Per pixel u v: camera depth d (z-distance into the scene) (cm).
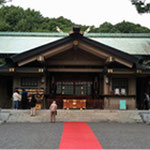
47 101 1493
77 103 1529
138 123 1162
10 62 1731
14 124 1082
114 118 1229
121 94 1559
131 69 1480
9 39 2064
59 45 1422
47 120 1182
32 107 1240
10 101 1725
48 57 1500
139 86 1888
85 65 1570
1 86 1702
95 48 1433
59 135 793
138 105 1853
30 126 1012
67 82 1712
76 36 1395
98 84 1659
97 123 1131
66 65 1568
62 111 1320
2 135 789
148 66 1711
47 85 1661
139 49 1822
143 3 1532
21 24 4600
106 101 1526
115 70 1477
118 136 783
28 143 664
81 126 1016
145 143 677
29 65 1552
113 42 2020
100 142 684
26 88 1570
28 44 1927
